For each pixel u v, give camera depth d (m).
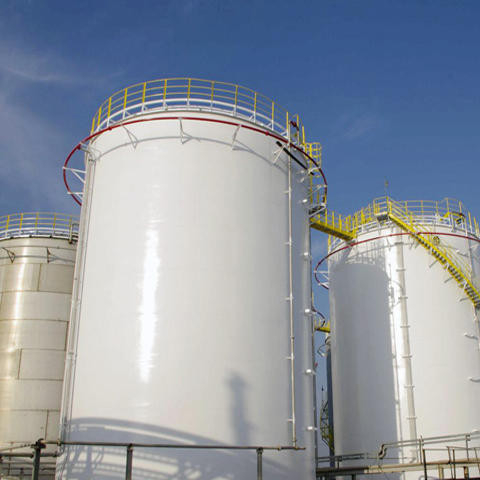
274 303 23.16
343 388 35.94
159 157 23.80
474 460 26.58
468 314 33.66
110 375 21.59
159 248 22.59
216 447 20.41
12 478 25.36
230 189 23.59
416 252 34.66
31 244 33.34
